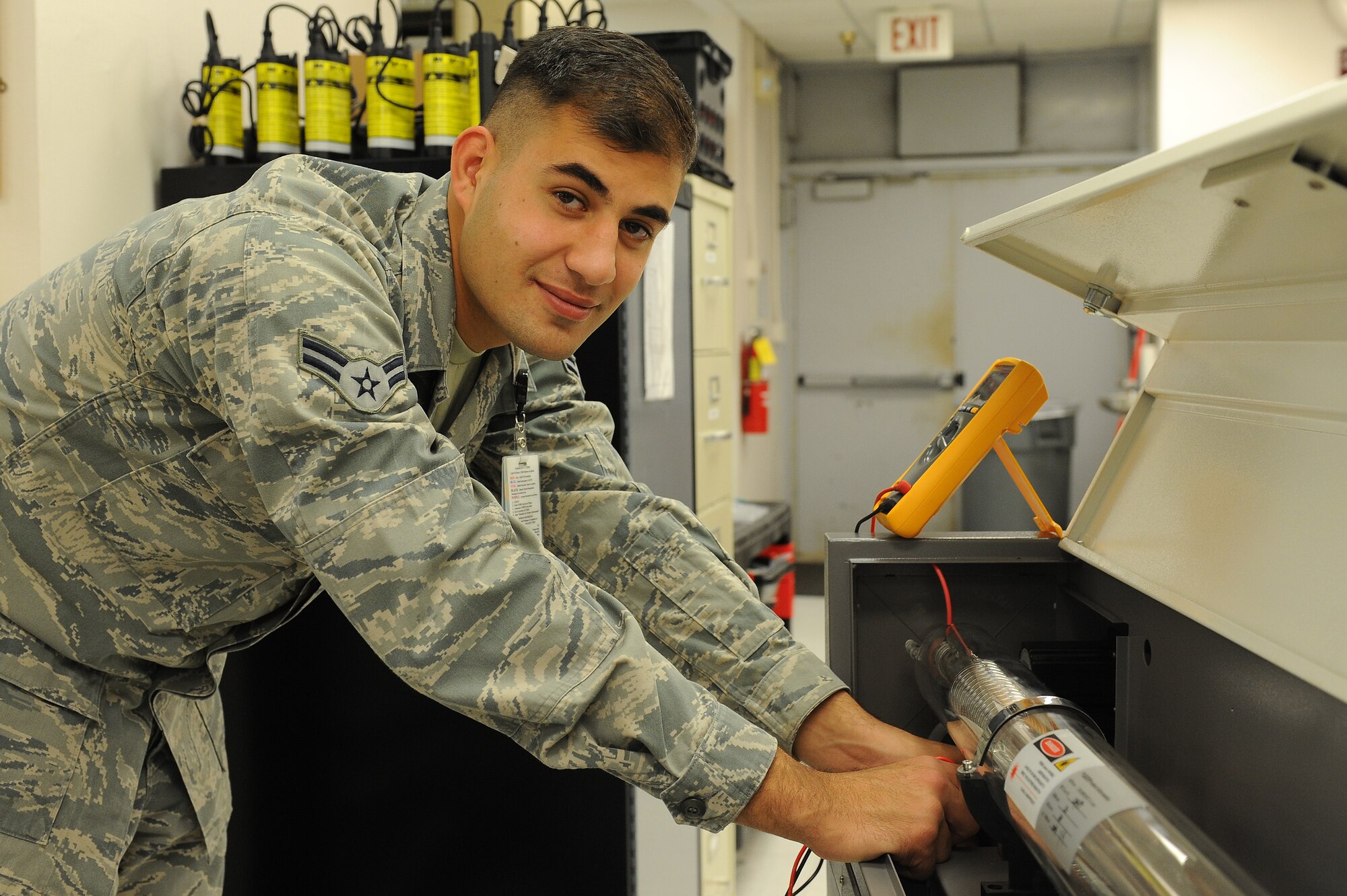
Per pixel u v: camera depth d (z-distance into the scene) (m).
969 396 1.12
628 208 0.88
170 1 2.11
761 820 0.80
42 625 1.03
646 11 4.93
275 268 0.81
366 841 1.84
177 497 0.98
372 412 0.79
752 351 5.08
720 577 1.08
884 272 6.45
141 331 0.91
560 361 1.26
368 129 2.04
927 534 1.09
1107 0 4.97
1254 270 0.69
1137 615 0.92
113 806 1.08
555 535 1.17
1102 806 0.63
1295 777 0.68
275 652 1.86
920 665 1.04
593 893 1.76
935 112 6.27
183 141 2.17
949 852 0.86
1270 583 0.69
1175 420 0.94
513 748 1.79
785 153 6.43
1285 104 0.47
